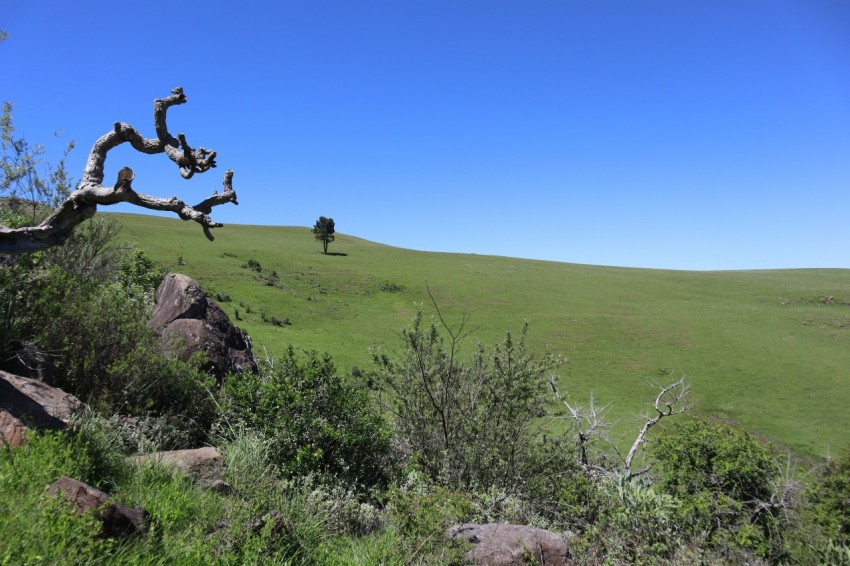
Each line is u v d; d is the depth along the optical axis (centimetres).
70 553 288
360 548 456
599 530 587
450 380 970
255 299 6150
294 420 715
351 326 5769
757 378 4531
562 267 11181
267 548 385
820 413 3734
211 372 1005
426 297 7538
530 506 755
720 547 654
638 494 669
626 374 4544
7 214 810
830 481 895
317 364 782
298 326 5453
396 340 5266
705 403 3869
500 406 957
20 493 339
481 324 6181
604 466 1077
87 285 794
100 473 452
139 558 327
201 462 561
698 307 7438
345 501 586
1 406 489
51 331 690
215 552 362
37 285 724
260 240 11550
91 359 698
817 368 4853
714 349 5416
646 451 1121
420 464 879
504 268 10300
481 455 880
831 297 8050
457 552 441
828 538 766
